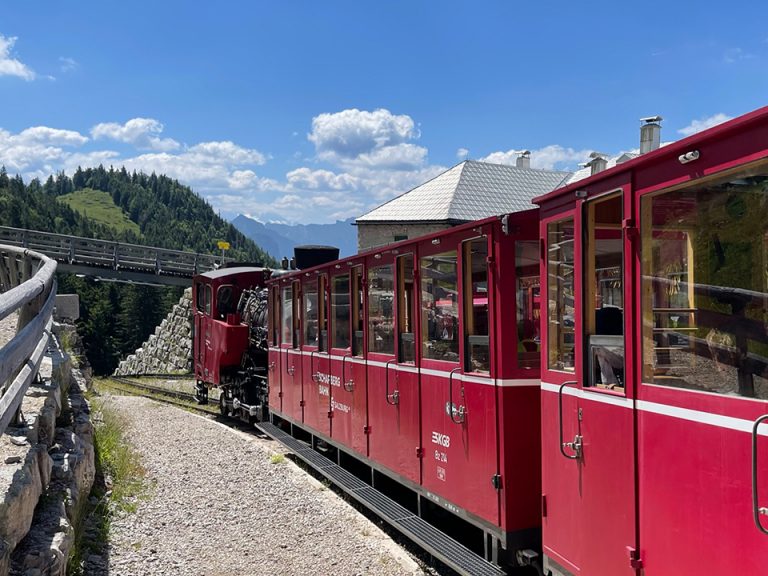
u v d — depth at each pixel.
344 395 9.67
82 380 14.15
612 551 4.30
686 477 3.64
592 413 4.54
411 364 7.47
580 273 4.68
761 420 3.14
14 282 15.40
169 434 13.72
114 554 6.66
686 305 3.70
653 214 3.96
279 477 10.22
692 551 3.59
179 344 37.97
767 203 3.21
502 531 5.75
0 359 4.25
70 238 38.16
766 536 3.12
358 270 9.10
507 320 5.79
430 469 7.07
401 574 6.45
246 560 6.76
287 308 12.88
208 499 8.93
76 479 6.61
